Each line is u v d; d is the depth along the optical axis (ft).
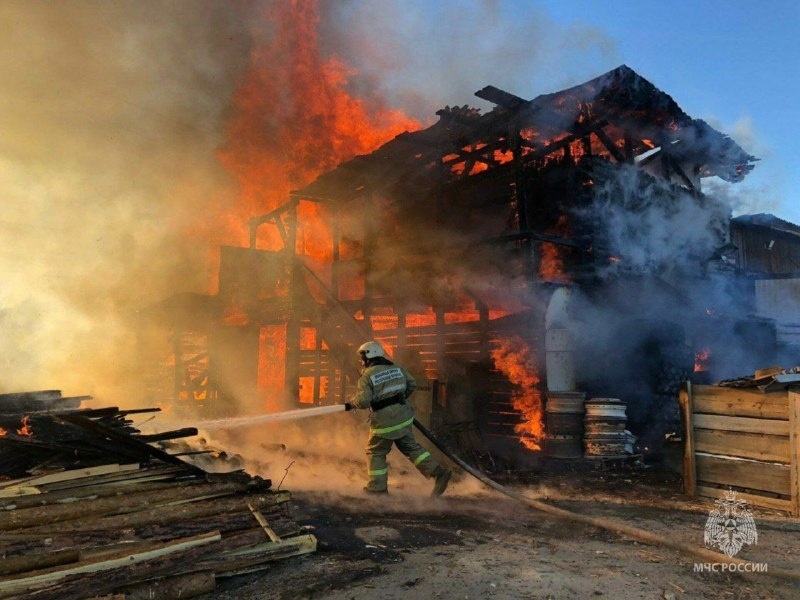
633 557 12.50
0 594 8.79
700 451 19.30
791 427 16.62
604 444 24.54
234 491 13.48
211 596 10.11
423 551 12.64
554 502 18.43
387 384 18.07
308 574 11.09
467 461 24.11
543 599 10.02
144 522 11.35
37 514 11.18
